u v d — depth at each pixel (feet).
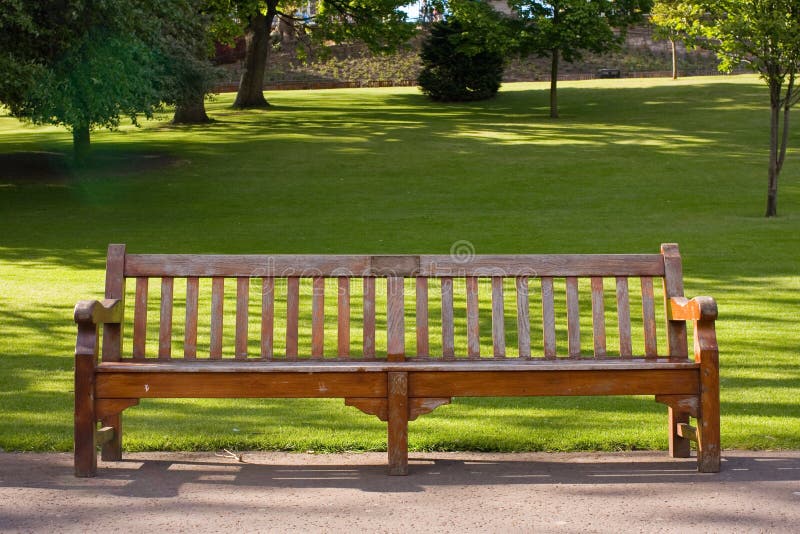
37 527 13.46
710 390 15.93
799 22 60.49
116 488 15.21
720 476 15.76
